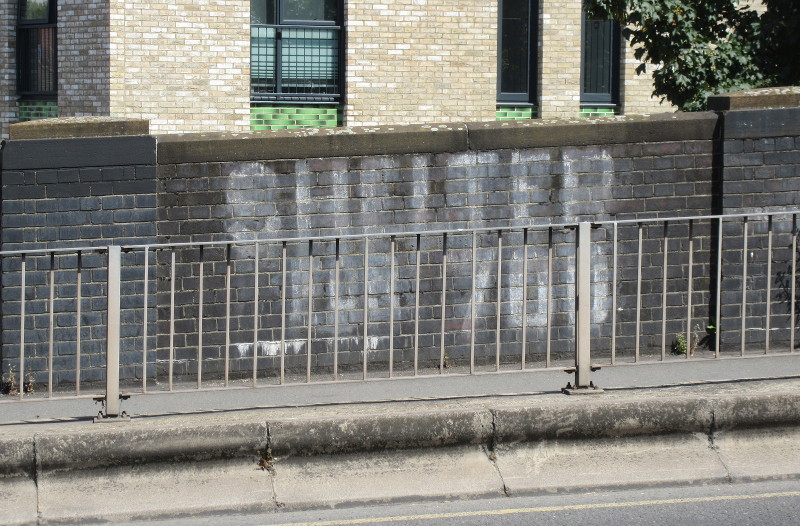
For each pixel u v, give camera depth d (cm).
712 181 952
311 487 652
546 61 1602
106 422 683
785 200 955
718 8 1160
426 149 919
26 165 863
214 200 895
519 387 838
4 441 632
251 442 652
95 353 879
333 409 696
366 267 739
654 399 687
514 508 639
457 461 669
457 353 934
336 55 1562
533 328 941
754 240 952
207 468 650
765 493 657
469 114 1583
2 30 1585
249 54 1515
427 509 640
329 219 912
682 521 612
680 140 945
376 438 662
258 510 640
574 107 1619
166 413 709
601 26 1641
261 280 906
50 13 1567
